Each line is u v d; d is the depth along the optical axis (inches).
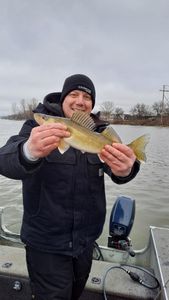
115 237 56.3
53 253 36.0
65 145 31.3
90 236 38.0
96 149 32.3
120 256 55.1
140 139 32.7
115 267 46.8
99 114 42.8
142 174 220.1
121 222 56.1
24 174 31.4
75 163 35.7
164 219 124.6
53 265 36.2
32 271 37.5
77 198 35.9
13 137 36.6
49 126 29.9
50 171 35.2
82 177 36.0
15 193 150.4
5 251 50.4
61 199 35.5
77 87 39.3
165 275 39.1
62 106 40.5
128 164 31.6
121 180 36.4
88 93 40.0
